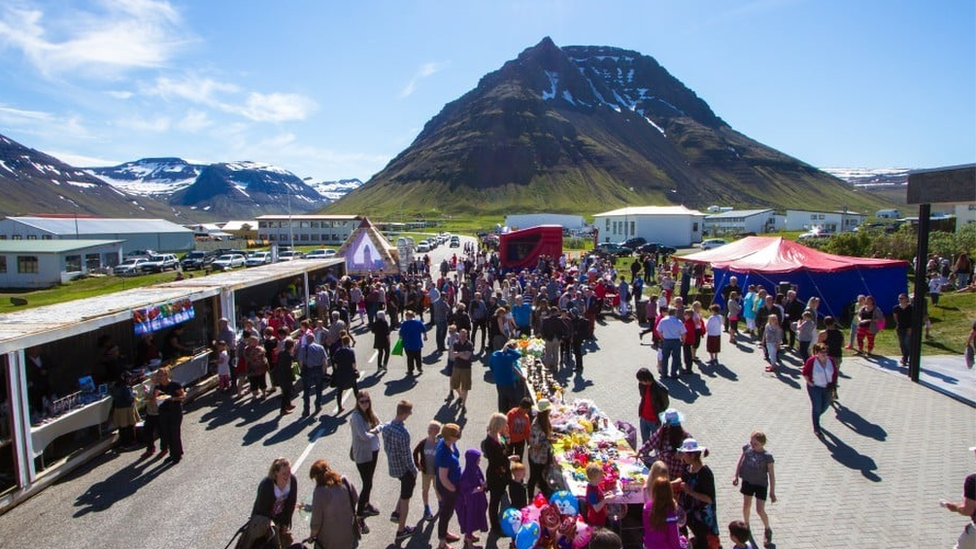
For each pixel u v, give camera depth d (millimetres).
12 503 8477
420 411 12219
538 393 10648
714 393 12844
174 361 13453
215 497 8602
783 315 16672
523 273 29688
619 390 13281
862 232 34688
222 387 14016
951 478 8609
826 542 7043
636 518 6805
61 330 9805
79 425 10125
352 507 6414
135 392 11344
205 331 16328
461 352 12305
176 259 61188
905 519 7516
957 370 14156
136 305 12305
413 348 15062
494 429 7543
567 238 76688
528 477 8445
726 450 9750
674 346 13961
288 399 12359
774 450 9719
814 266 20828
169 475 9398
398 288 22266
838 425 10789
